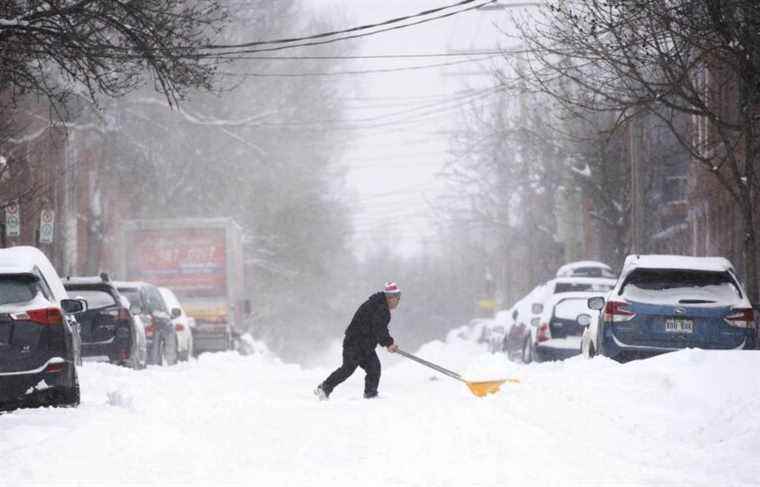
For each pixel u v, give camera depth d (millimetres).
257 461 25094
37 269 37156
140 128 138000
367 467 24016
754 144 57625
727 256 85438
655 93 53062
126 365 58312
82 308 42000
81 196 120562
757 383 32656
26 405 35625
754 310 50062
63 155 88250
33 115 80500
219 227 99625
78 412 33875
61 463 24328
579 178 101188
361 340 42344
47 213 74562
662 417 30844
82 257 125250
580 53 54219
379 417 33469
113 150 127062
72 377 36406
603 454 25359
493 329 105688
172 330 76562
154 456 25375
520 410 33125
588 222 132250
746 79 50625
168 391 44531
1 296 35594
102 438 27594
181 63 47344
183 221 99438
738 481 21875
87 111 112438
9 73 49062
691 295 46625
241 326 112188
